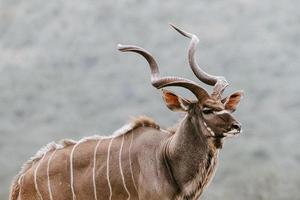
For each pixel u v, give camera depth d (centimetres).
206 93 3694
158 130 3872
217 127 3653
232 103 3791
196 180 3722
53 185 3884
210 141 3688
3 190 11838
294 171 13362
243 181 11381
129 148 3838
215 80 3800
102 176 3822
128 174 3794
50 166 3906
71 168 3875
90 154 3875
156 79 3762
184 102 3731
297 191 11044
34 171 3931
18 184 3981
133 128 3903
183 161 3719
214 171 3756
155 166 3766
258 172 11938
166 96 3759
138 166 3791
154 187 3744
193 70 3847
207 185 3769
